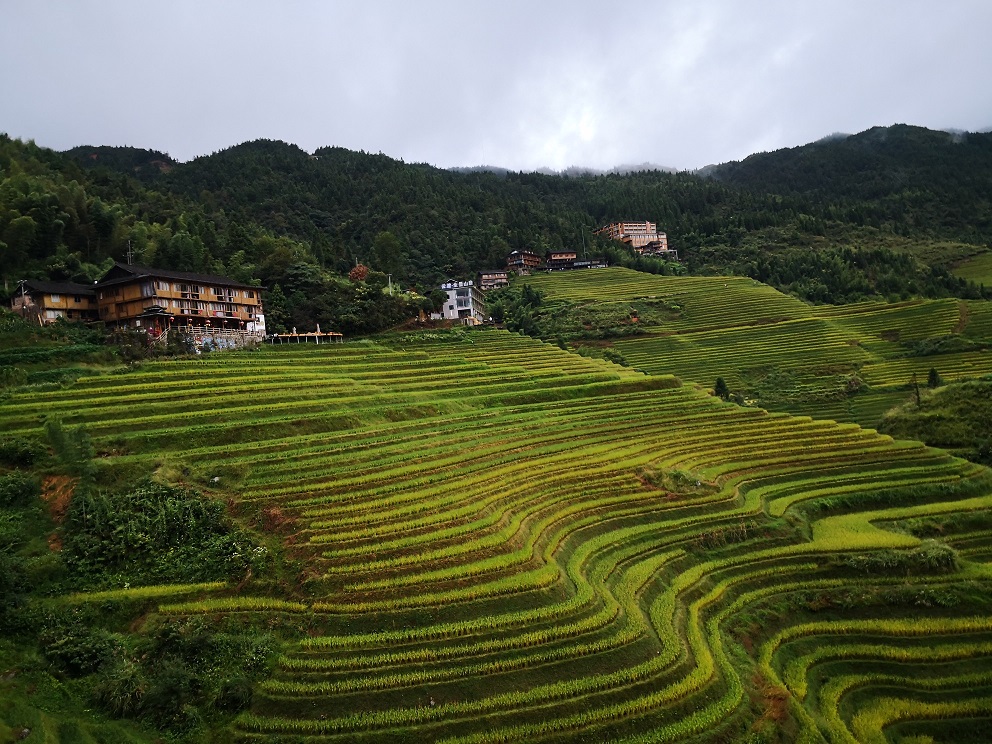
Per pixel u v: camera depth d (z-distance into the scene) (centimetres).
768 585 3784
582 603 3044
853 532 4384
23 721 2203
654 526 4128
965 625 3519
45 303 6856
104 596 2886
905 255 16988
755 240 19775
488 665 2622
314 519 3550
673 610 3294
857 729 2880
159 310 7006
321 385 5922
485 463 4659
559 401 6781
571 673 2667
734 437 5916
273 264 10369
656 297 14100
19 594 2802
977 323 11044
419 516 3659
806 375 9844
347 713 2398
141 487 3566
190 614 2839
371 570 3116
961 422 6694
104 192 11500
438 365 7600
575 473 4684
